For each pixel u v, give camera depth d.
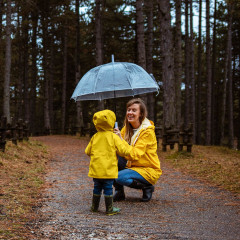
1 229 2.84
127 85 4.18
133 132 4.34
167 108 11.07
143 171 4.19
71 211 3.71
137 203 4.22
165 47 11.09
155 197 4.62
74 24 21.20
